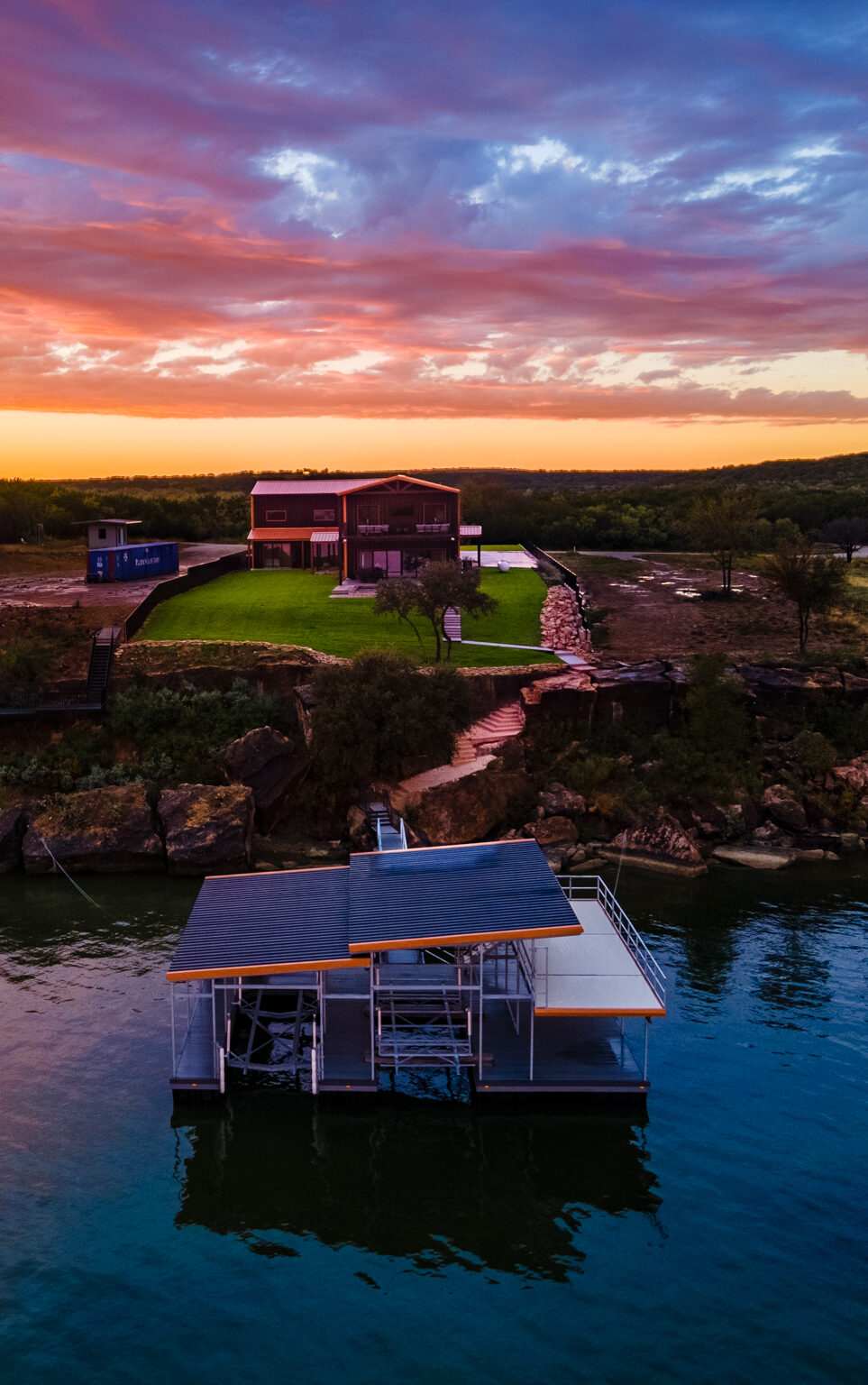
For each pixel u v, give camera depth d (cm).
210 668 5334
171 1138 2556
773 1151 2497
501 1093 2691
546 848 4512
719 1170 2430
